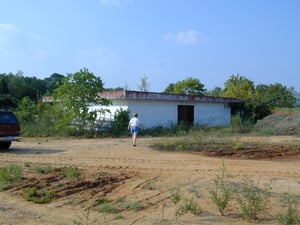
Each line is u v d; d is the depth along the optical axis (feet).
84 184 31.48
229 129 93.04
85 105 85.76
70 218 23.39
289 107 135.85
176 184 31.32
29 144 66.64
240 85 164.86
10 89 207.51
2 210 25.12
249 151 54.03
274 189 29.07
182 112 109.29
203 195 27.53
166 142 62.44
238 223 21.74
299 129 84.43
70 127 85.15
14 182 32.17
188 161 45.34
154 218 22.94
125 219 22.94
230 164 42.93
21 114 93.20
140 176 34.94
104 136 84.02
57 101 87.86
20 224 22.27
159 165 42.04
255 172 37.27
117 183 31.96
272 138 75.72
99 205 25.95
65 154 52.37
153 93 99.45
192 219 22.56
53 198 27.78
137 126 64.18
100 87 87.15
